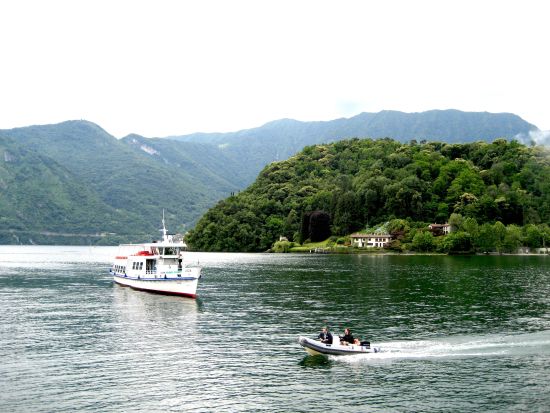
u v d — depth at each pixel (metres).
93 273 181.00
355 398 46.56
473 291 111.94
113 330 74.25
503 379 51.44
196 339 68.38
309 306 93.94
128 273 128.00
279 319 81.69
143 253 123.06
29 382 50.78
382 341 66.44
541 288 116.62
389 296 105.38
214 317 84.00
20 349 63.22
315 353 60.03
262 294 111.56
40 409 44.22
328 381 51.03
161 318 83.56
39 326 77.50
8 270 197.00
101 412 43.62
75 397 46.84
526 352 60.97
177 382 50.81
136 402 45.69
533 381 50.78
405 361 57.81
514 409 44.00
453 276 144.88
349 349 59.50
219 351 62.06
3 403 45.50
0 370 54.59
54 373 53.56
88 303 101.19
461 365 56.06
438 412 43.53
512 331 71.56
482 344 64.44
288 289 119.44
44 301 104.50
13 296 112.94
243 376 52.56
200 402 45.69
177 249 117.25
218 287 125.38
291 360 58.28
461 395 47.16
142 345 65.12
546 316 82.38
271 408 44.38
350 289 117.44
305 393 47.84
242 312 88.56
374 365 56.31
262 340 67.62
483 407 44.44
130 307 95.44
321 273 160.12
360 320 80.12
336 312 87.38
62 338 69.12
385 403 45.41
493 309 89.06
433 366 55.78
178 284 109.00
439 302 97.00
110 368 55.19
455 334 69.88
